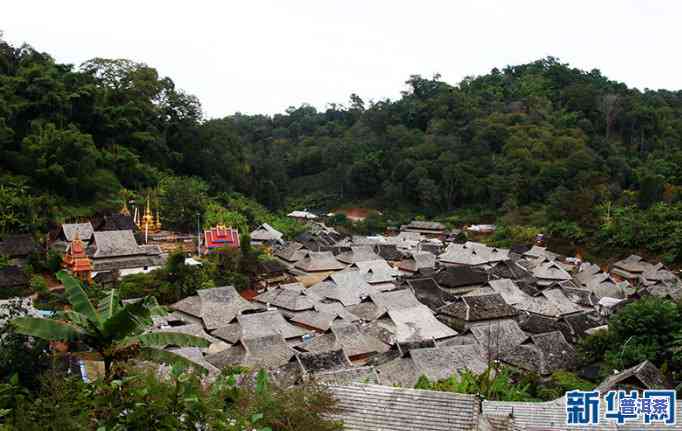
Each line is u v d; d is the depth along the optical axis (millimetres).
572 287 69562
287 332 50344
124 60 111062
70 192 78625
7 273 55656
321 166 170500
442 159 139125
